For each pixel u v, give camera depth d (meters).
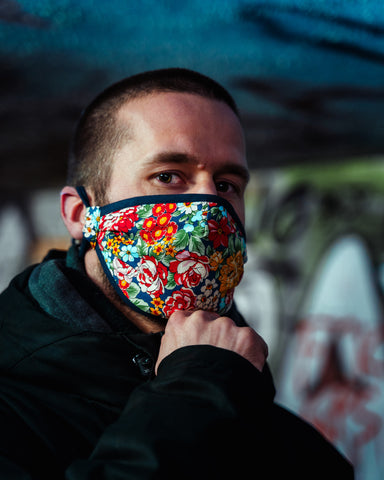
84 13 2.05
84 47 2.35
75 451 0.95
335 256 4.58
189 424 0.83
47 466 0.92
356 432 4.24
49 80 2.73
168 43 2.29
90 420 1.00
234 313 1.36
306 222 4.76
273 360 4.75
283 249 4.84
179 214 1.16
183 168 1.19
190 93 1.23
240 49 2.31
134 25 2.11
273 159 4.39
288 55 2.34
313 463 1.26
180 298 1.17
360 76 2.59
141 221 1.16
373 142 3.77
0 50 2.38
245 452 0.86
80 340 1.04
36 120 3.42
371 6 1.85
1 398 0.99
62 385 1.03
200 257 1.16
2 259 6.23
